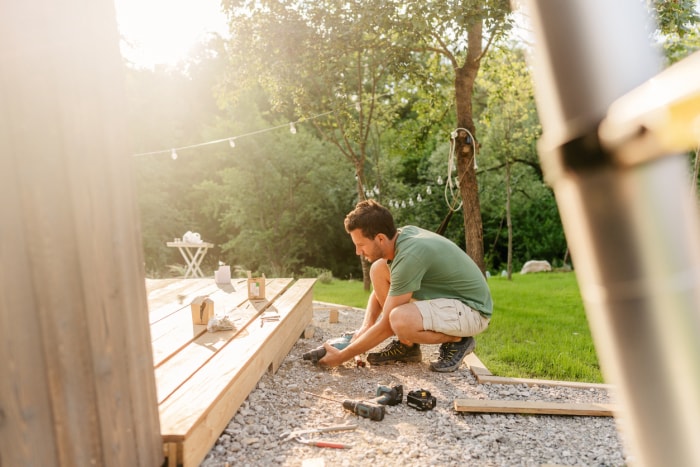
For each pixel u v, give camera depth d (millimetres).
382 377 3631
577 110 378
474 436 2639
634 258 374
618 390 406
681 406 383
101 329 1590
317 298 9258
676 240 367
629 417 406
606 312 393
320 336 4988
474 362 3980
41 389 1392
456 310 3645
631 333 384
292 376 3592
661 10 5891
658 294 371
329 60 8523
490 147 19531
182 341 3271
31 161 1384
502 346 4758
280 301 4562
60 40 1463
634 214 370
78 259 1516
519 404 2986
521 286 11711
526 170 22688
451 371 3770
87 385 1525
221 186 20906
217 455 2338
